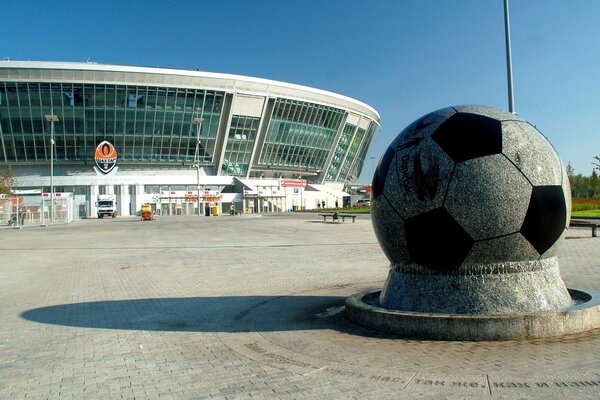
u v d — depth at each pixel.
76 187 69.31
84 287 10.66
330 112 84.62
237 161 77.69
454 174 5.68
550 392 3.82
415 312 5.80
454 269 5.86
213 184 74.56
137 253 18.05
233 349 5.52
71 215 51.84
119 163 72.81
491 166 5.65
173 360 5.18
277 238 23.50
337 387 4.16
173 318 7.30
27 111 66.88
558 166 5.95
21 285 11.20
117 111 69.44
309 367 4.73
